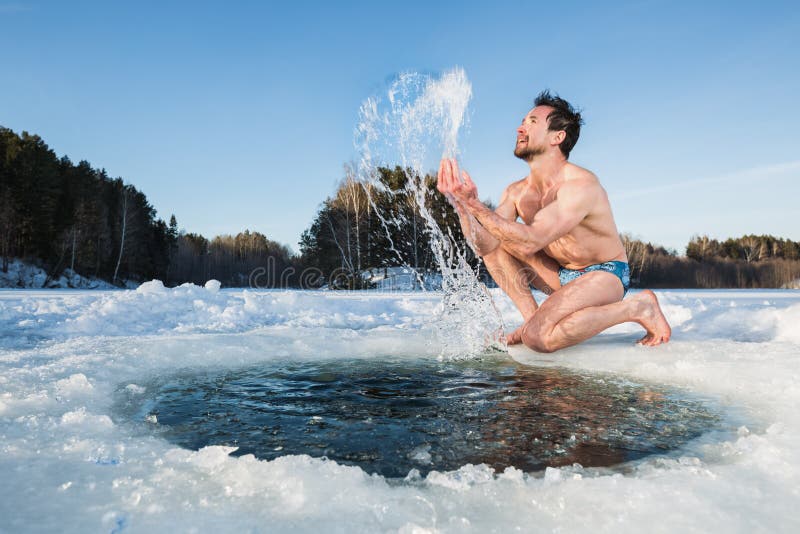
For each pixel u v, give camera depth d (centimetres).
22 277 3656
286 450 175
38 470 147
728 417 213
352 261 2595
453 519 115
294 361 354
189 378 301
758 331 453
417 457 168
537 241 321
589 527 111
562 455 169
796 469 142
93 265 3934
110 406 230
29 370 277
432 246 427
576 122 355
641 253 5212
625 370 314
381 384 288
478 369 330
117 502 125
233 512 120
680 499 124
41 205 3809
